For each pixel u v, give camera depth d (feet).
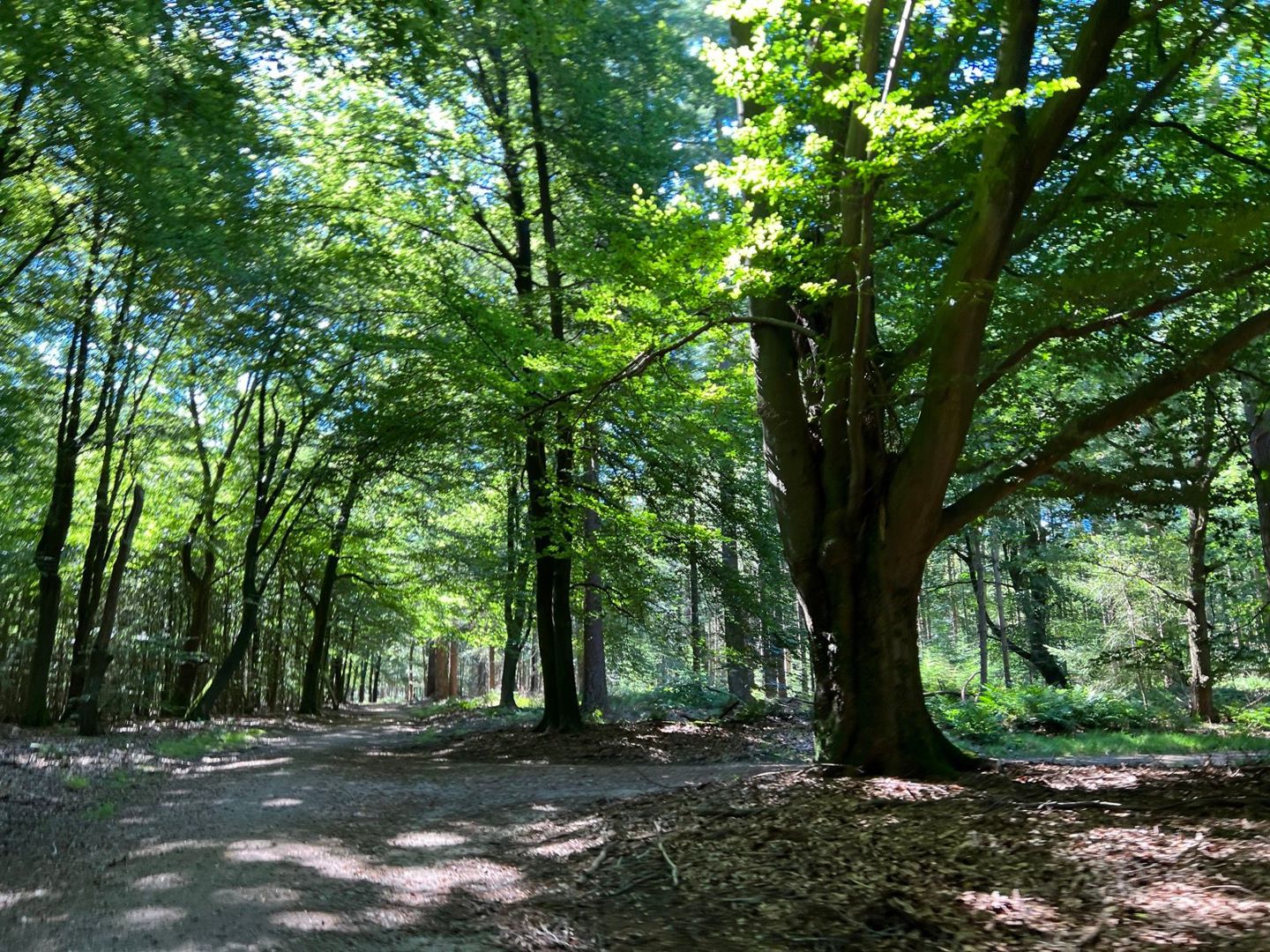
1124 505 36.19
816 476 32.60
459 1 37.01
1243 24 29.96
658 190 48.19
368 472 46.57
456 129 55.52
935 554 116.57
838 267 29.37
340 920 17.33
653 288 30.19
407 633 129.08
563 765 44.78
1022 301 32.37
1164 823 19.90
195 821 27.89
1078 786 26.23
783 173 25.57
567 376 38.50
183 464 81.51
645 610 61.11
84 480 73.26
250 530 80.89
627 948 15.55
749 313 34.86
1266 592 72.02
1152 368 34.42
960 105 32.19
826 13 25.21
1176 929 13.97
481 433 42.60
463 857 23.15
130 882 19.98
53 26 30.99
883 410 32.65
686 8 52.60
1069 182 31.78
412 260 54.65
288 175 52.70
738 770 39.32
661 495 53.83
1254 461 43.96
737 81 25.07
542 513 54.85
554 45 41.34
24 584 63.62
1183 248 27.32
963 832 20.48
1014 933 14.65
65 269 53.88
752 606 59.57
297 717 95.91
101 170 39.17
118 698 72.84
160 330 59.47
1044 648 94.99
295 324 55.83
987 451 43.39
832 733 30.96
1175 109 35.94
